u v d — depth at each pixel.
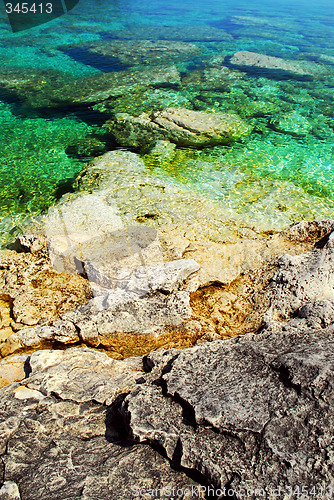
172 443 3.14
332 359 3.39
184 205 8.28
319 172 10.18
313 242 6.32
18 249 7.02
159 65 19.12
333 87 16.53
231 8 42.19
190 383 3.54
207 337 4.88
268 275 5.69
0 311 5.68
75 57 20.47
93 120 13.05
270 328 4.57
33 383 4.03
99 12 34.12
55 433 3.49
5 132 12.26
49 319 5.39
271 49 23.05
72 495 2.92
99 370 4.31
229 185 9.36
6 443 3.40
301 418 3.02
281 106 14.37
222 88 16.05
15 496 2.93
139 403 3.46
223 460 2.92
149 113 13.41
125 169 9.93
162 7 40.16
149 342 5.01
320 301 4.76
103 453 3.28
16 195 9.15
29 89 15.84
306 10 42.50
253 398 3.25
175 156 10.73
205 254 6.27
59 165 10.40
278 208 8.41
